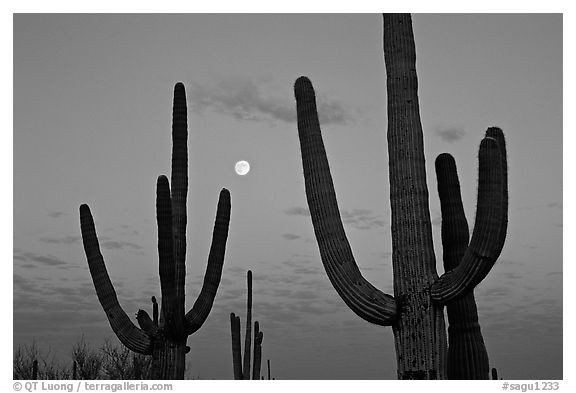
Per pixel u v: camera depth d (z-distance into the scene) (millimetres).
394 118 7527
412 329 6891
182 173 10156
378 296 7023
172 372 9289
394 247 7211
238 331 15656
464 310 8031
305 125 7535
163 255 9328
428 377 6750
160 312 9695
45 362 17578
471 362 7887
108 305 9570
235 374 15328
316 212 7301
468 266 6535
